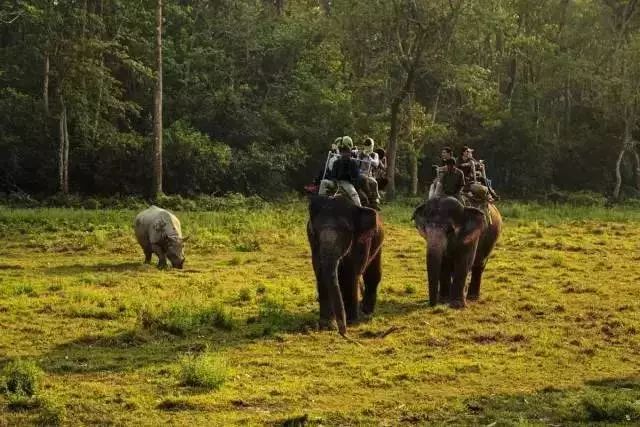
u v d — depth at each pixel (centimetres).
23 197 3916
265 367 1107
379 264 1484
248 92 5041
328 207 1295
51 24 3962
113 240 2536
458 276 1534
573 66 5325
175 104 4803
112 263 2111
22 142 4194
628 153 5903
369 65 4731
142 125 4781
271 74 5281
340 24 4441
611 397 944
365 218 1297
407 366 1109
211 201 3991
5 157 4166
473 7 4266
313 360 1147
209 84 4941
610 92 5259
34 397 938
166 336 1284
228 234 2745
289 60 5253
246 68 5159
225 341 1260
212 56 5016
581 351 1209
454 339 1286
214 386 1003
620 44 5509
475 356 1180
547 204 4684
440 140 5262
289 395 974
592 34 5719
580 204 4944
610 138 5766
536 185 5522
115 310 1452
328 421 880
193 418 887
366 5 4266
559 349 1222
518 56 5625
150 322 1322
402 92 4447
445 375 1068
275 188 4675
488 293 1708
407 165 5444
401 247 2472
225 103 4788
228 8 5306
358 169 1370
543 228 3088
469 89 4541
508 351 1212
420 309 1525
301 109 4972
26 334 1284
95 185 4331
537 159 5469
